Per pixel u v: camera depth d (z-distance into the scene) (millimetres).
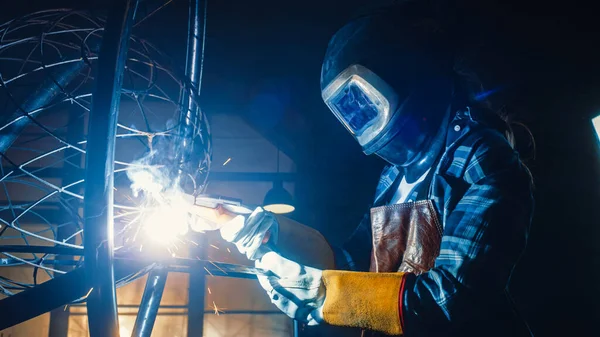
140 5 1299
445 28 1312
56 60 1304
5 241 3812
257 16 4738
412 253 1169
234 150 4781
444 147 1225
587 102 3576
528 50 3529
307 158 4762
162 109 4273
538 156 3602
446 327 1000
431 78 1228
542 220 3635
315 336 3748
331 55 1306
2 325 811
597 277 3547
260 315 4613
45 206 3998
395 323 1018
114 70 825
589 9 3580
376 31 1254
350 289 1064
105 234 831
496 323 1020
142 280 4480
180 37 4414
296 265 1137
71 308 4465
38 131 4125
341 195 4707
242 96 4762
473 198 1058
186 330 4531
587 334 3492
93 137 815
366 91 1219
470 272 981
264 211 1283
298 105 4770
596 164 3566
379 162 4750
